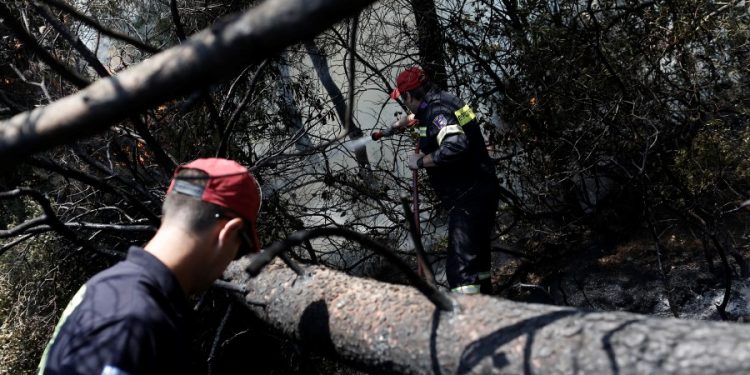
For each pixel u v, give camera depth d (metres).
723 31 3.60
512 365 1.30
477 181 3.36
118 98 0.76
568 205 4.38
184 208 1.36
